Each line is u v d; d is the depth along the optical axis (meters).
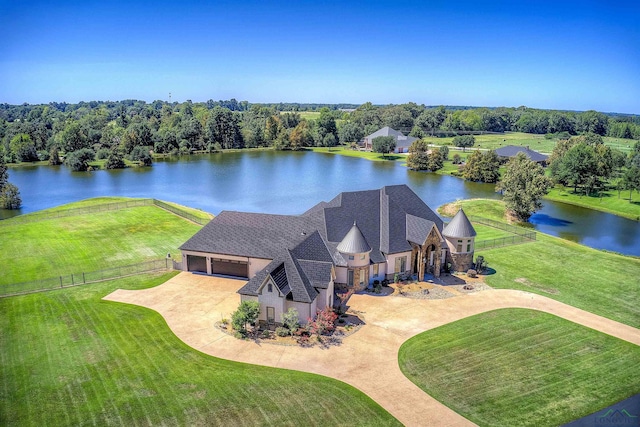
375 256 52.84
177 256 64.31
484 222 85.44
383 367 36.22
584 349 39.34
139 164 173.50
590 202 111.88
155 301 48.31
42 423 29.27
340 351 38.59
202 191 124.69
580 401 32.25
